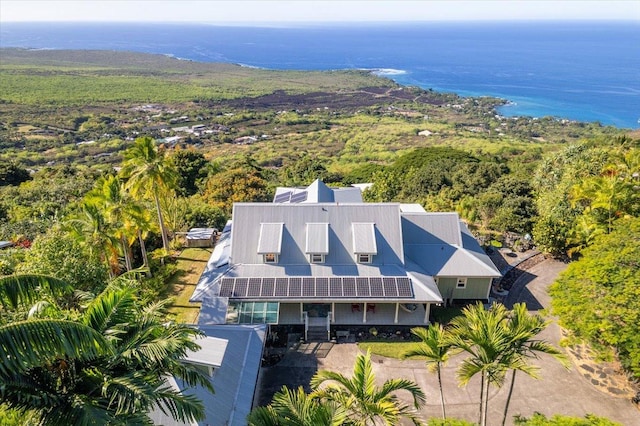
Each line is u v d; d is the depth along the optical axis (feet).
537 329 58.29
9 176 265.95
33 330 32.76
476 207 167.22
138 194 136.98
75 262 89.45
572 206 141.59
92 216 102.12
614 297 76.43
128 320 46.70
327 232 109.81
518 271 130.52
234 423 67.51
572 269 88.89
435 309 110.42
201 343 73.92
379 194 212.43
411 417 55.72
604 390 83.87
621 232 92.02
